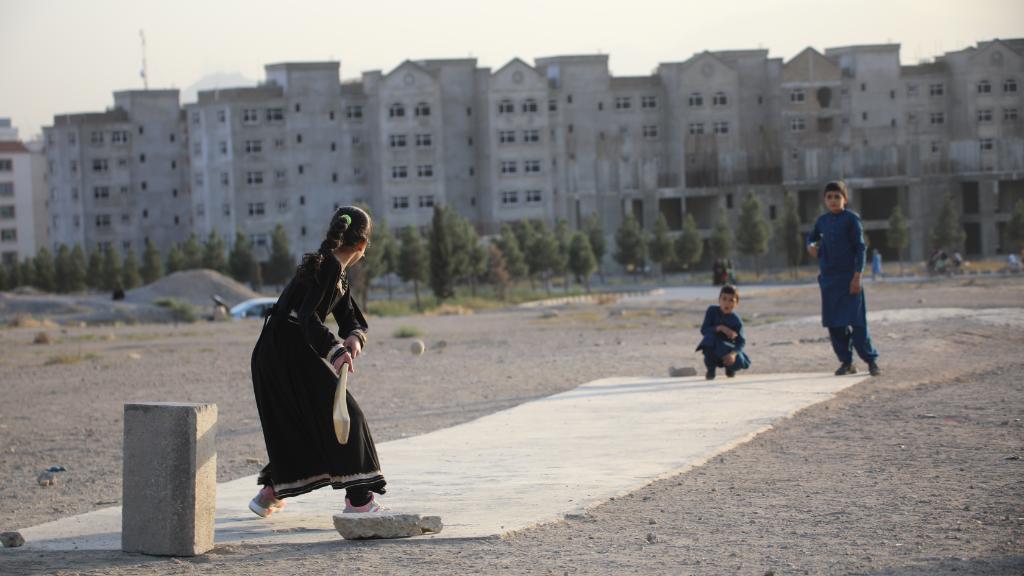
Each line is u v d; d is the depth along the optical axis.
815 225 16.83
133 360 28.98
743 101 131.62
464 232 86.81
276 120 130.12
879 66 132.00
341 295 7.08
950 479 8.64
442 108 130.38
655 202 119.50
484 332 35.59
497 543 6.87
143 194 143.38
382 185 127.69
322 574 6.17
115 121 142.62
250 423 15.84
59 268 120.31
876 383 15.73
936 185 123.62
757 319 36.03
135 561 6.69
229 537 7.34
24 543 7.37
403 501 8.48
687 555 6.41
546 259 91.50
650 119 132.38
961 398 13.75
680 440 11.23
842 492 8.30
